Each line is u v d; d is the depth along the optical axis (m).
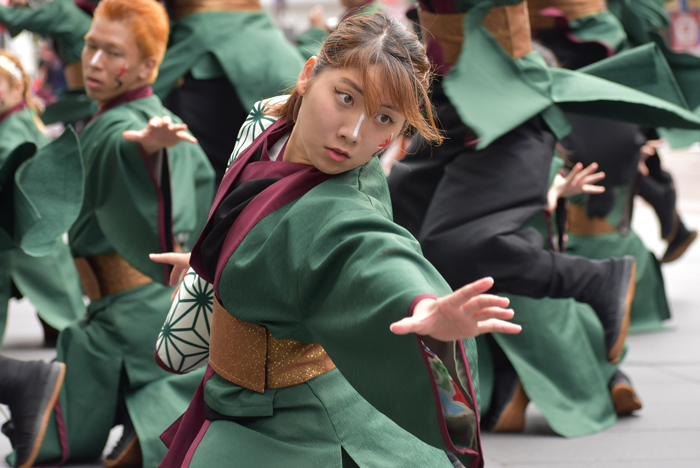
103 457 8.97
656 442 9.40
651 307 15.45
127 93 8.84
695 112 11.27
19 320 17.12
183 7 12.78
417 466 4.86
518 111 8.82
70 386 8.57
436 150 9.56
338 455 4.70
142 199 8.12
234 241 4.55
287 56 12.86
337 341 4.08
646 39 13.63
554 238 9.59
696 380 12.11
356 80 4.16
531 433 9.84
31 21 14.57
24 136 12.90
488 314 3.48
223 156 12.95
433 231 9.12
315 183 4.52
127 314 8.65
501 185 9.04
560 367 9.87
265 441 4.76
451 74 8.77
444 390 4.00
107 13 8.62
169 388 8.62
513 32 9.19
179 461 5.16
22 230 7.54
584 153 13.68
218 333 5.00
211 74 12.61
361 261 3.94
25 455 7.92
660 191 17.20
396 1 38.38
